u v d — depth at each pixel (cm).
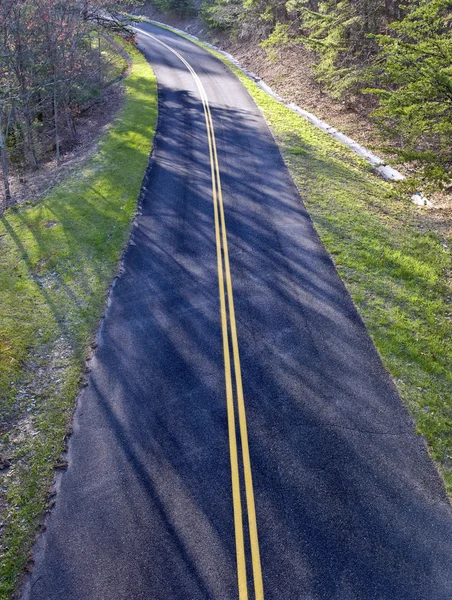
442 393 795
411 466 673
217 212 1364
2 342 930
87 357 891
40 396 819
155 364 861
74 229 1313
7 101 1716
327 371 830
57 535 604
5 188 1673
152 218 1347
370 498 629
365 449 695
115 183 1556
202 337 917
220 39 3906
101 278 1112
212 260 1151
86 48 2647
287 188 1501
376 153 1845
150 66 3130
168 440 718
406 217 1375
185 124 2075
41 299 1055
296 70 2825
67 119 2173
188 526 602
